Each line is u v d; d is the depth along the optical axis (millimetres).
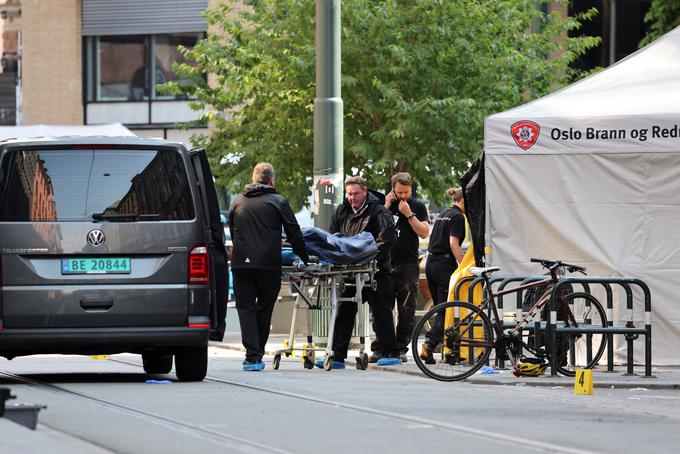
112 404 38094
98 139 45094
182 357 46312
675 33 57875
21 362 60094
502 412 36906
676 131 52781
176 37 142750
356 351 65438
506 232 53500
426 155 86250
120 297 44406
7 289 44062
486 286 49438
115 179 44906
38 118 146625
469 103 83812
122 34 144125
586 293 51219
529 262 53438
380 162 84875
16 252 44125
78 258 44406
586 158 53219
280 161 89188
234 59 95625
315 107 64938
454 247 55125
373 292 54094
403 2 87938
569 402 40562
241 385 45031
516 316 49781
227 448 28828
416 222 55344
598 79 56000
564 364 50719
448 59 87438
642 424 34812
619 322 53062
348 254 52031
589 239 53125
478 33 88312
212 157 95750
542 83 94188
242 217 51500
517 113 53750
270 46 89250
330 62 64812
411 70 85875
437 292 56094
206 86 98875
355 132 88000
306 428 32500
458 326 48875
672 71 55938
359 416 35156
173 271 44844
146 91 143750
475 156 85938
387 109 85250
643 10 128375
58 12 145375
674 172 52938
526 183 53406
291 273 53094
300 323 80688
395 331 56094
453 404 38969
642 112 53000
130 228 44625
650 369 49344
